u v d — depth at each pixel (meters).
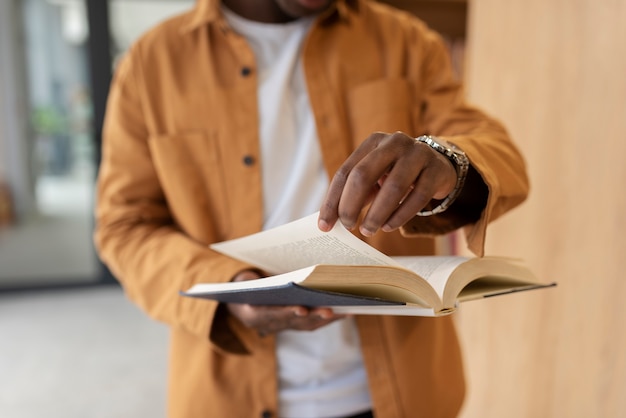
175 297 0.79
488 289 0.64
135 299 0.86
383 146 0.53
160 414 2.35
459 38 2.43
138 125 0.90
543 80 1.09
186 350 0.88
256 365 0.83
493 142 0.71
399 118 0.87
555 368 1.04
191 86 0.88
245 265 0.77
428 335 0.86
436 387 0.87
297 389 0.85
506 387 1.24
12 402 2.46
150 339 3.16
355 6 0.93
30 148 4.26
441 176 0.55
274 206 0.87
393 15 0.95
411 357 0.84
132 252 0.86
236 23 0.90
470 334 1.43
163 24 0.92
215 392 0.84
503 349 1.25
